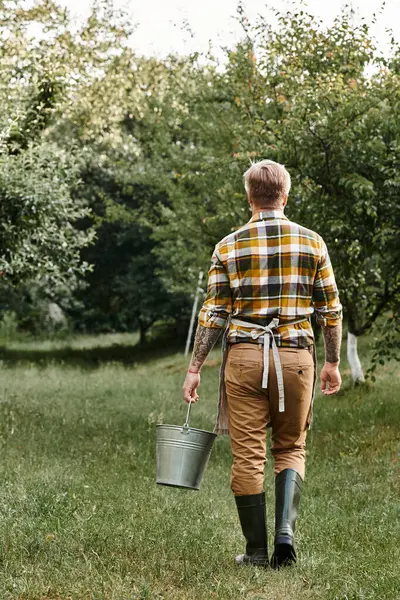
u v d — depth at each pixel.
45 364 32.75
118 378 22.66
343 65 12.93
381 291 13.61
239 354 4.46
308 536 5.42
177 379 22.11
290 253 4.45
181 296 35.28
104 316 47.44
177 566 4.45
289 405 4.48
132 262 37.19
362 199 10.37
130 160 30.25
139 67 20.66
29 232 13.63
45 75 15.02
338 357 4.64
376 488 7.56
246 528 4.50
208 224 18.00
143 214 24.72
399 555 4.96
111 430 11.53
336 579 4.29
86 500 6.18
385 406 12.40
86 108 19.89
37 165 13.54
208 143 17.12
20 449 9.21
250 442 4.48
